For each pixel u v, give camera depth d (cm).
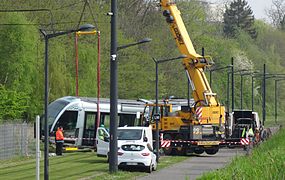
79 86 8294
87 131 7000
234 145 6612
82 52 8531
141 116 6956
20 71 7681
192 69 6450
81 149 6938
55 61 7975
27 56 7744
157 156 5384
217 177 2538
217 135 6500
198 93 6462
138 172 4434
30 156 5806
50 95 7888
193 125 6456
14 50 7725
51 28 8369
